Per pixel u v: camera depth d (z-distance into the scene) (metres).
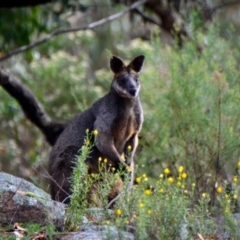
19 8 18.92
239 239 8.78
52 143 17.14
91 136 12.35
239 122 13.24
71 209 9.64
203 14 19.86
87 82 25.11
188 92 13.59
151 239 8.53
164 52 15.71
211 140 13.12
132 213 9.16
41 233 9.40
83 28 18.19
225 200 9.38
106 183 10.14
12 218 9.63
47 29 19.69
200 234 9.27
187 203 9.05
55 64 24.12
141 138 14.04
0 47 19.14
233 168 13.10
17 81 16.70
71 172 12.57
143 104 15.04
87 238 9.16
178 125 13.58
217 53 15.27
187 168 13.24
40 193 10.34
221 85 13.34
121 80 12.73
